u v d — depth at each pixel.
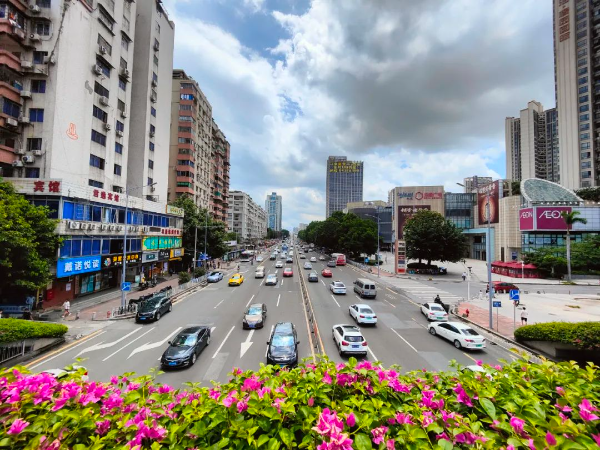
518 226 55.16
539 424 2.80
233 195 113.81
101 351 14.58
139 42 38.34
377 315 22.17
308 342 15.90
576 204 48.75
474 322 20.92
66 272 22.25
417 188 72.81
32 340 13.99
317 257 76.69
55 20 24.58
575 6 69.31
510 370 4.01
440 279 43.06
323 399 3.36
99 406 3.34
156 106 40.38
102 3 28.66
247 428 2.90
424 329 18.81
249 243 120.88
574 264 43.97
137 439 2.80
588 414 2.87
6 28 22.88
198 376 11.95
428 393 3.49
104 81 29.14
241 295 28.95
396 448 2.81
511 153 102.56
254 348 14.89
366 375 3.73
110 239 27.92
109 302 25.28
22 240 17.39
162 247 37.78
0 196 18.61
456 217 73.81
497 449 2.61
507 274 47.72
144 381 3.87
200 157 59.31
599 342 12.91
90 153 27.50
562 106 70.88
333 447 2.57
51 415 2.89
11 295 20.89
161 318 20.67
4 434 2.69
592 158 65.56
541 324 15.24
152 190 39.34
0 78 23.23
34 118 24.00
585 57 67.38
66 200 22.69
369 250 63.12
